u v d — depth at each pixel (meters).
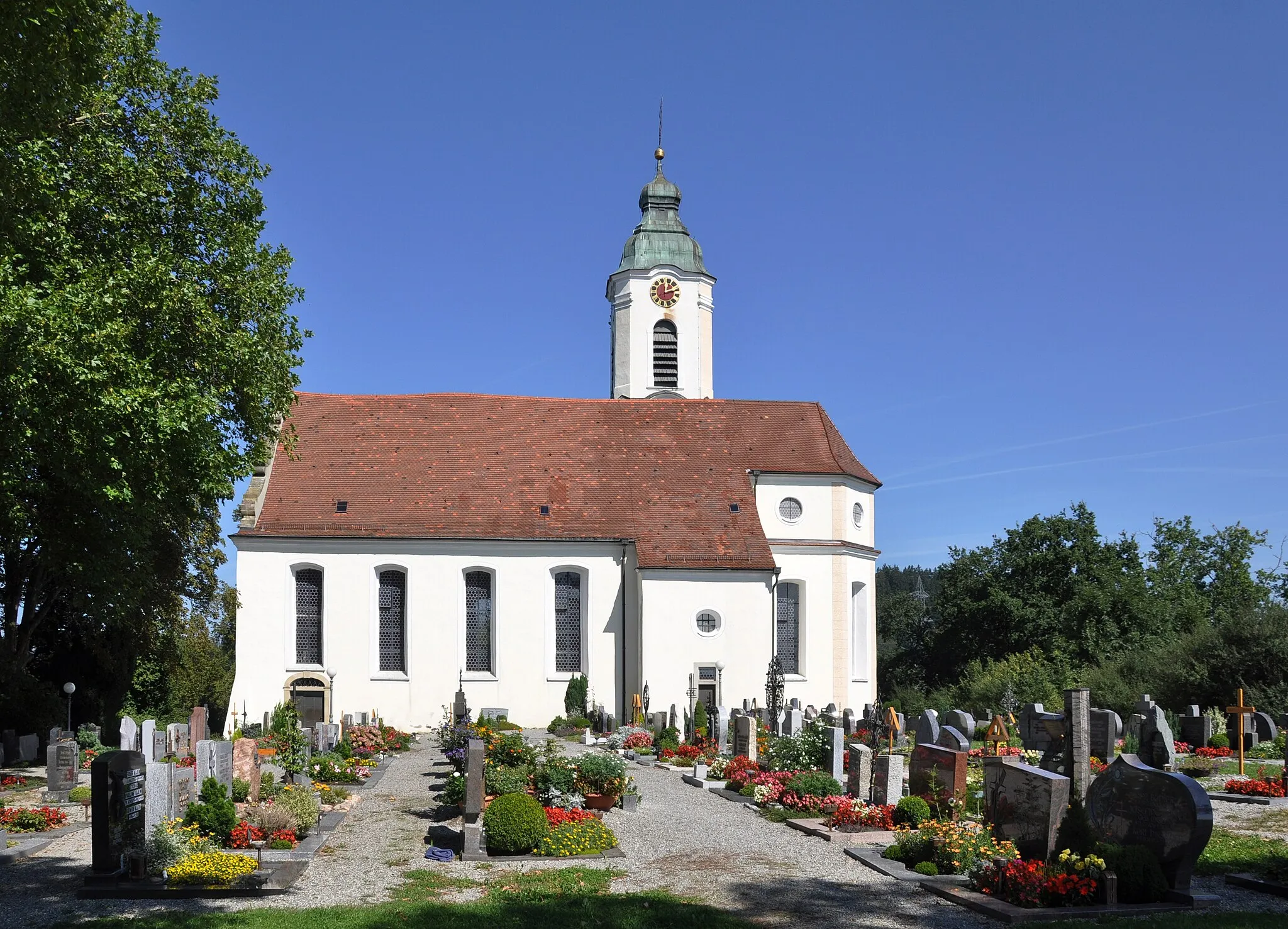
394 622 52.78
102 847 19.00
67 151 31.30
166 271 30.81
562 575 53.69
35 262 29.73
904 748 39.44
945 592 83.50
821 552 55.81
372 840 23.58
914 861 20.66
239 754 27.27
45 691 45.44
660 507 54.84
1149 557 88.81
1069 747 21.88
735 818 26.64
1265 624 51.62
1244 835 23.84
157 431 28.84
